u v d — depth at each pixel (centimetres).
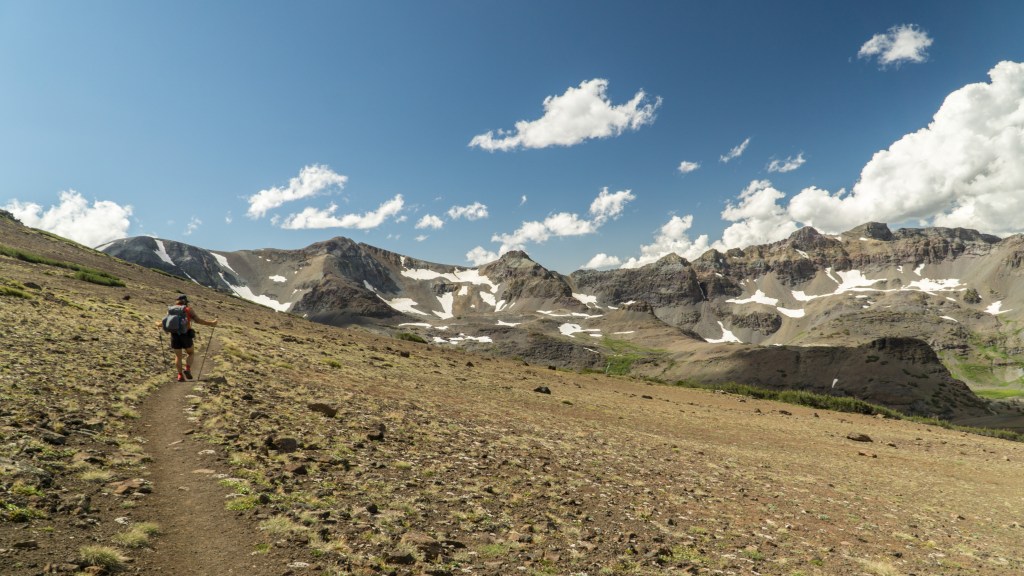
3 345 1783
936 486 2708
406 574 717
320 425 1617
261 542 746
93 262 9525
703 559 1018
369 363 4200
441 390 3441
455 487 1240
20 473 804
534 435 2278
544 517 1138
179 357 1873
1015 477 3362
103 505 784
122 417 1291
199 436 1230
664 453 2445
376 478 1191
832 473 2667
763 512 1567
